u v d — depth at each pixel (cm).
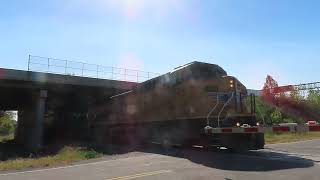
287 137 3177
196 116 2033
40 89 3878
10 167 1631
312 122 1268
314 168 1261
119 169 1422
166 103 2338
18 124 5650
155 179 1173
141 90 2766
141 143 2702
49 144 3819
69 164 1680
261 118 2041
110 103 3509
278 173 1183
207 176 1182
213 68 2081
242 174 1193
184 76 2169
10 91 4153
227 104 1911
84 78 3756
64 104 4825
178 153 1877
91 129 3988
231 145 1742
